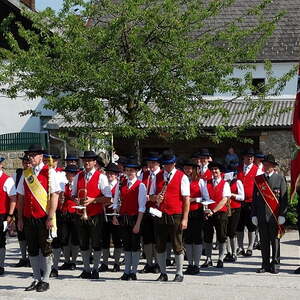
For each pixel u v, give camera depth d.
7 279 11.07
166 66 14.40
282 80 16.56
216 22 26.27
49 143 22.50
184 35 15.60
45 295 9.58
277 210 11.20
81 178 11.09
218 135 15.88
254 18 26.64
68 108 14.89
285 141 23.14
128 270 10.86
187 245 11.27
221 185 12.04
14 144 21.70
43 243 9.96
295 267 11.91
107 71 14.38
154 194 10.62
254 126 22.72
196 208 11.27
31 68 14.73
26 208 10.02
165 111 15.16
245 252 13.59
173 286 10.11
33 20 15.45
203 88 14.91
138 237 10.86
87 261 11.07
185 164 11.58
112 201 11.72
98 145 15.08
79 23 15.21
